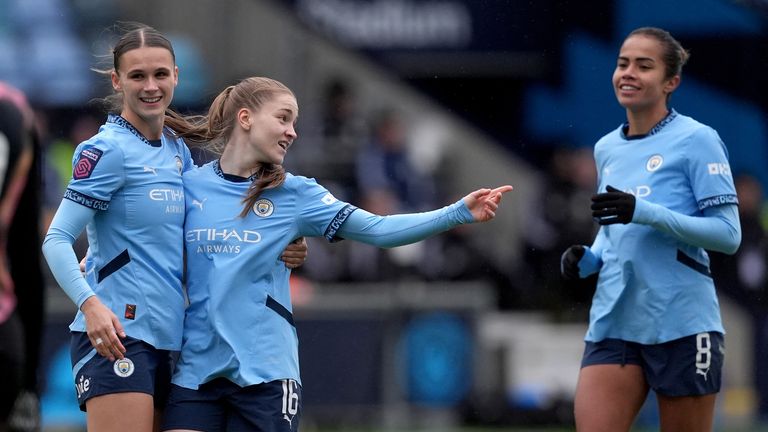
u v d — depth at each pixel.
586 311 46.81
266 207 19.77
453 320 42.34
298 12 57.84
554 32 56.34
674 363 21.12
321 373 41.81
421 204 49.53
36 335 26.12
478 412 42.03
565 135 56.59
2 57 56.50
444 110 57.25
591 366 21.59
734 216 21.19
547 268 47.94
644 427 42.62
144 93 19.50
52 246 18.94
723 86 55.12
